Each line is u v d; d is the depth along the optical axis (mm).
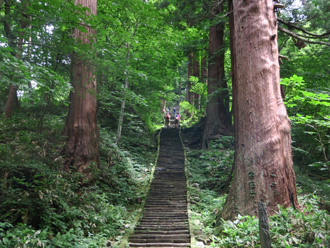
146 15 10625
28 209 5207
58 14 5301
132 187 9898
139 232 6684
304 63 12094
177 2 14242
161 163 13859
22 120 9648
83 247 4980
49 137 8727
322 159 11109
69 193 6426
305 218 4391
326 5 11344
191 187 10344
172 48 13719
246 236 4297
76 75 8508
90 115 8805
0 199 5133
